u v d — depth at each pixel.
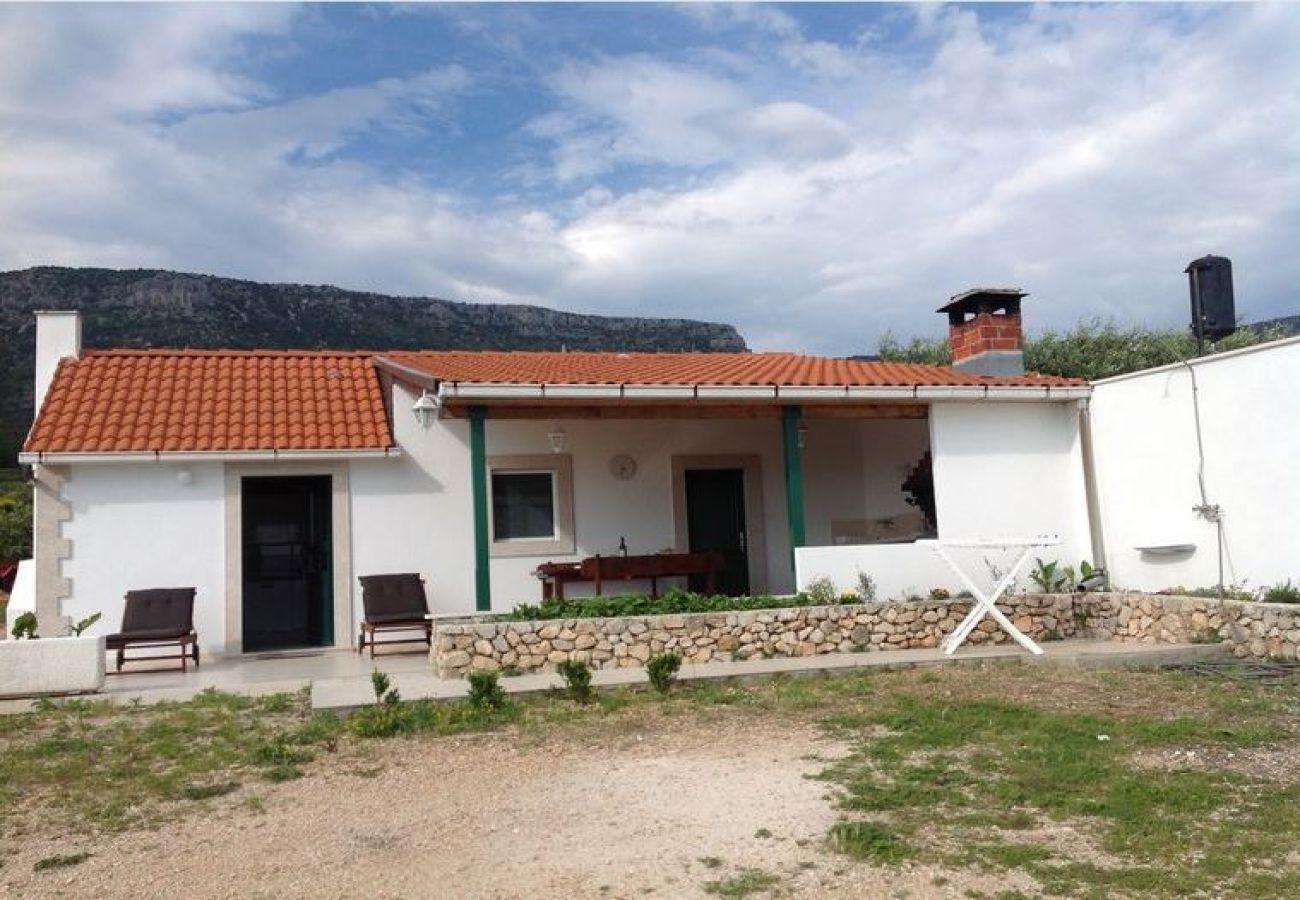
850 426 16.22
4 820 5.71
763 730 7.48
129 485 12.13
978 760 6.39
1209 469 11.27
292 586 13.09
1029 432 13.22
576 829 5.29
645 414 12.24
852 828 5.01
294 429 12.91
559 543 14.34
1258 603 9.77
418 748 7.21
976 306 14.47
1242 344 23.56
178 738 7.64
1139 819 5.20
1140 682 8.95
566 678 8.79
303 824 5.51
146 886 4.63
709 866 4.70
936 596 11.85
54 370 13.93
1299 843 4.82
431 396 11.68
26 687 9.38
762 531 15.58
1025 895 4.27
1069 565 13.08
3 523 25.16
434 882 4.58
